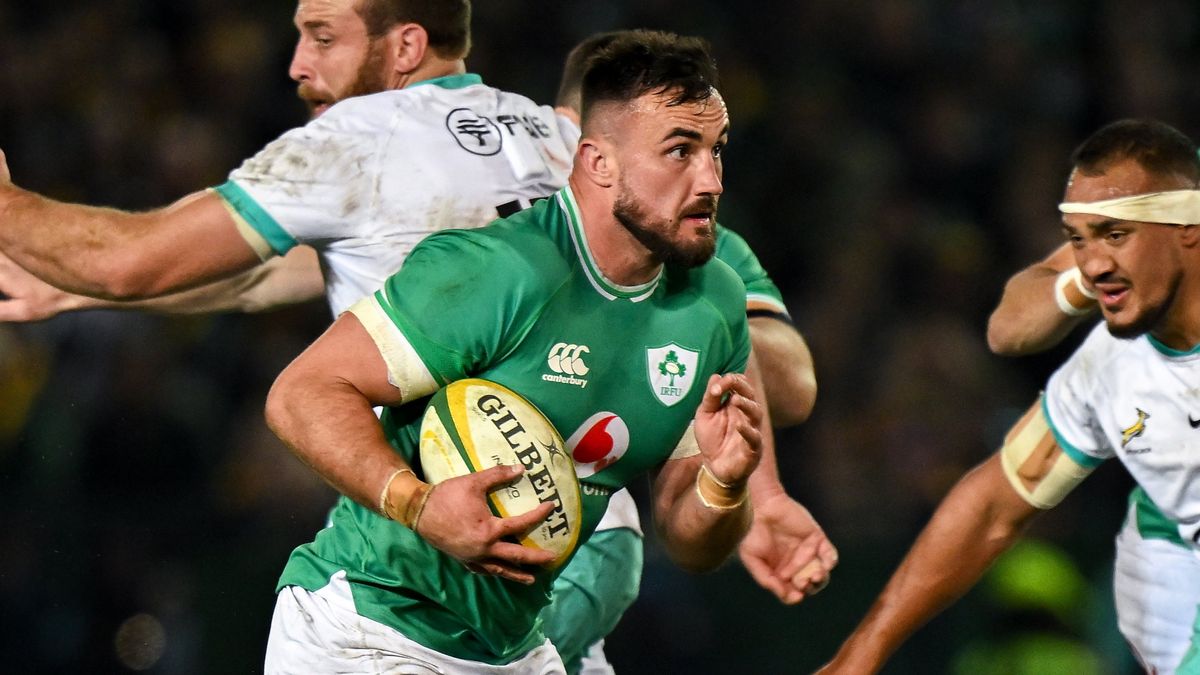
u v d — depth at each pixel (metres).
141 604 30.97
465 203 15.20
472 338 12.70
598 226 12.92
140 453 32.31
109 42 41.09
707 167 12.70
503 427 12.63
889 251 40.41
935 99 43.84
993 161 42.94
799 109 43.19
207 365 34.28
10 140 39.56
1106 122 44.53
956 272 40.16
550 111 16.78
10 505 31.78
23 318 17.58
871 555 33.19
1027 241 41.50
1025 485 17.05
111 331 33.59
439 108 15.52
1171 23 46.12
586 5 43.91
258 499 32.38
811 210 41.19
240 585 31.34
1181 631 16.67
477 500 12.03
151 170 38.94
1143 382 15.80
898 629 17.27
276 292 18.69
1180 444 15.66
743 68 43.88
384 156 15.09
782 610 32.31
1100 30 45.69
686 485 14.21
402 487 12.24
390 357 12.63
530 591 13.83
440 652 13.91
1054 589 30.98
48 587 30.97
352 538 14.01
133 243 14.63
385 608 13.79
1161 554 16.77
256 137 40.38
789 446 36.03
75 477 32.06
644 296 13.19
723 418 13.22
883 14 44.84
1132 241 14.70
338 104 15.41
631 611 31.78
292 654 14.13
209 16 42.00
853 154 42.50
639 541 17.61
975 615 32.31
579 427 13.27
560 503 12.70
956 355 38.00
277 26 42.00
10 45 40.84
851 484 35.50
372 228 15.05
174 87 40.66
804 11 44.81
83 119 39.69
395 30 15.80
